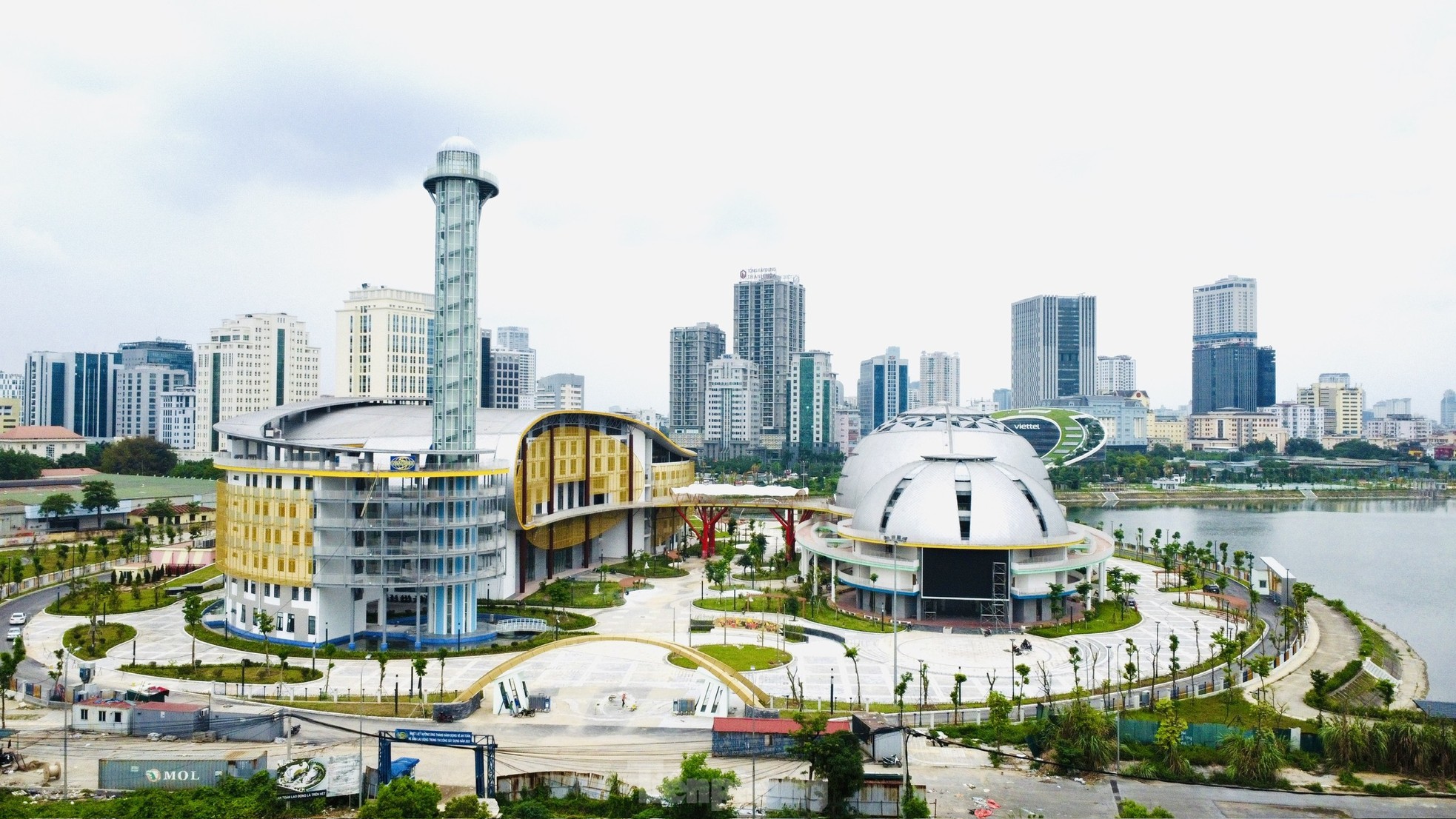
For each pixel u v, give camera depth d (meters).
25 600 151.75
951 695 104.62
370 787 76.12
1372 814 74.81
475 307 137.75
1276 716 94.19
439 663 115.06
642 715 95.69
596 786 75.56
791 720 86.94
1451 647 140.75
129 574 163.62
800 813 73.12
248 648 120.75
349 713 95.38
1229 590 171.50
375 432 154.62
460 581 123.56
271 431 147.62
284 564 120.50
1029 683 109.25
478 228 138.12
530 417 163.00
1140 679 111.19
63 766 78.56
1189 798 77.31
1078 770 82.12
